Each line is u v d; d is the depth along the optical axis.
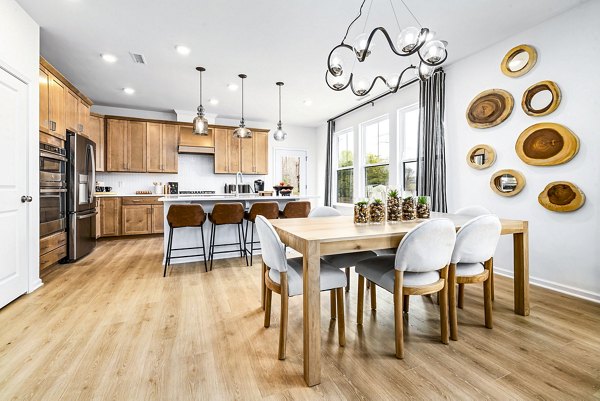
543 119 2.76
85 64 3.71
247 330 1.97
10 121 2.33
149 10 2.59
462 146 3.53
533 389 1.39
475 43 3.15
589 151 2.46
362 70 3.83
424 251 1.61
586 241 2.51
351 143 6.09
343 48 2.14
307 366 1.42
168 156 5.87
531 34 2.85
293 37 3.06
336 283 1.73
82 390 1.36
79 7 2.53
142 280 3.01
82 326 1.99
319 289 1.48
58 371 1.50
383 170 5.16
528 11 2.60
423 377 1.48
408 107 4.51
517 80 2.98
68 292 2.63
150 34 3.00
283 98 5.10
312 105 5.52
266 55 3.47
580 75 2.51
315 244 1.48
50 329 1.94
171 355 1.66
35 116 2.69
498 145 3.15
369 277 1.91
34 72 2.68
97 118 5.27
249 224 4.16
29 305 2.33
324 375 1.50
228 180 6.61
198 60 3.60
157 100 5.23
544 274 2.80
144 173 5.96
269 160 7.01
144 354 1.66
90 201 4.05
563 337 1.87
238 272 3.32
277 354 1.68
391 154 4.83
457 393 1.36
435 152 3.75
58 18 2.69
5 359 1.59
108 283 2.90
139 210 5.43
